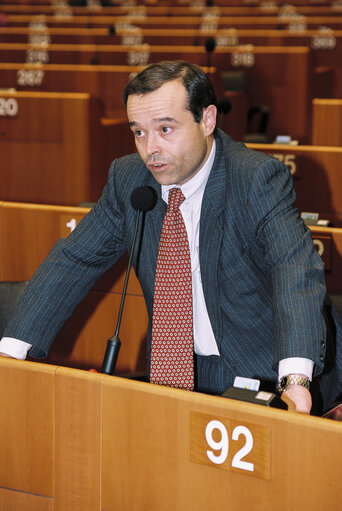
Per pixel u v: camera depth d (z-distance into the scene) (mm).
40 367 4441
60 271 5812
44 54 20828
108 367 5094
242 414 3867
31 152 13867
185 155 5082
